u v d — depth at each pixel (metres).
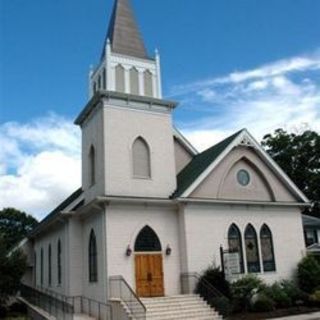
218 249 27.19
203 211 27.36
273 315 23.83
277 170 30.16
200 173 27.36
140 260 25.45
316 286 27.97
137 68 29.20
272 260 28.95
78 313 26.67
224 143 29.62
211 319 22.64
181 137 32.53
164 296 25.06
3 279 27.67
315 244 43.03
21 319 26.94
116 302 22.95
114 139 27.06
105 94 27.22
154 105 28.88
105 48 29.20
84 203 29.03
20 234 64.75
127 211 25.88
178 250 26.78
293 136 57.38
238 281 25.53
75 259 27.94
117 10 30.66
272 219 29.70
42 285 35.03
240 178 29.30
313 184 54.84
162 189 27.69
